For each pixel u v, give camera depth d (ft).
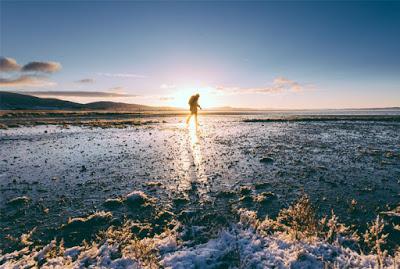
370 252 18.11
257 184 32.04
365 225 22.00
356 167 40.55
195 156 49.75
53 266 17.21
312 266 16.76
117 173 37.91
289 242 19.17
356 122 142.72
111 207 26.00
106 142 68.28
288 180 34.09
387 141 68.80
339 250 18.40
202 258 17.54
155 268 16.60
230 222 22.40
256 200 27.35
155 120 171.83
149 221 23.26
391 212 23.70
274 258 17.51
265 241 19.53
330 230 19.94
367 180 33.91
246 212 24.06
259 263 17.10
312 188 30.94
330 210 24.91
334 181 33.47
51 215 24.38
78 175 36.88
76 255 18.45
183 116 242.17
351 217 23.41
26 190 30.81
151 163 44.14
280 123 138.72
